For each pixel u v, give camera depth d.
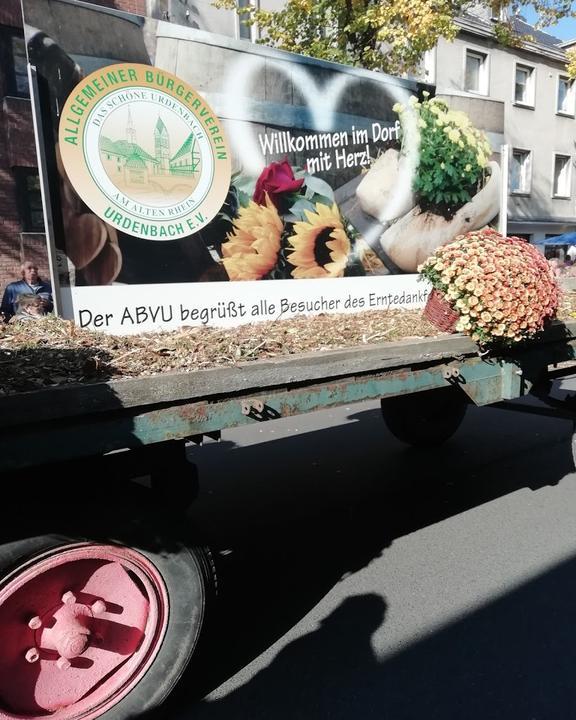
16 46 11.43
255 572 3.20
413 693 2.27
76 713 1.96
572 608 2.79
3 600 1.78
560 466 4.77
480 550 3.38
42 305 4.62
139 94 2.79
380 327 3.17
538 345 3.39
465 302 2.97
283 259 3.43
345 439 5.59
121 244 2.83
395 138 3.84
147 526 1.95
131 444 1.86
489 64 20.58
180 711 2.19
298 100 3.37
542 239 22.81
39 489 1.85
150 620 2.03
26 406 1.62
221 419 2.06
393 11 7.96
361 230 3.76
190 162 2.99
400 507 4.02
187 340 2.59
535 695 2.25
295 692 2.29
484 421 6.11
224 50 3.03
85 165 2.67
